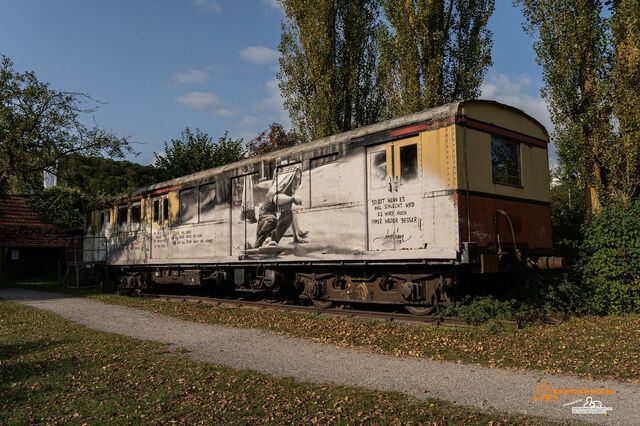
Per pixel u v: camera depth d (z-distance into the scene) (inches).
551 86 503.2
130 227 746.8
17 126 756.6
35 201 1300.4
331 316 435.5
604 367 261.9
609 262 409.1
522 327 355.6
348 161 427.5
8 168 784.9
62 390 266.7
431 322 377.7
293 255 474.0
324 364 295.4
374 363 292.2
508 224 391.9
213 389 255.8
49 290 898.1
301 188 470.3
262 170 517.0
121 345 367.9
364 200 411.8
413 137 382.3
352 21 764.6
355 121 771.4
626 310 408.8
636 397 218.7
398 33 623.8
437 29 619.5
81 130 791.1
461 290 405.4
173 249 646.5
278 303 521.3
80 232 1028.5
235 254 546.3
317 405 225.3
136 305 599.5
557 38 501.0
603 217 427.2
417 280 397.7
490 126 387.2
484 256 358.6
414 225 376.2
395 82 652.7
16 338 418.9
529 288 429.7
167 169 1148.5
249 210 531.2
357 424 202.2
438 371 270.7
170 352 343.6
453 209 353.1
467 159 363.9
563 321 386.9
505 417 200.7
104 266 820.6
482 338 330.3
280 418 212.5
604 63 480.7
